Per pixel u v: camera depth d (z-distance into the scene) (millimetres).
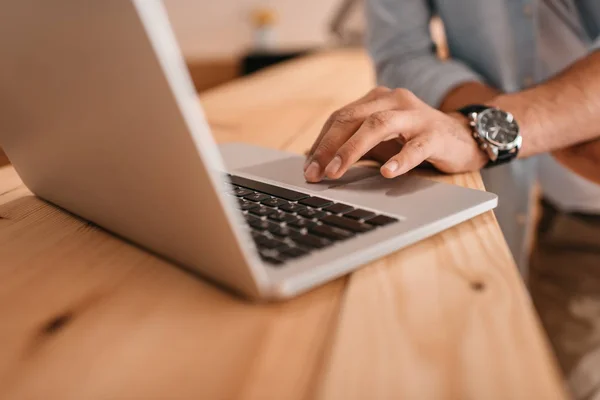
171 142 345
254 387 315
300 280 396
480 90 971
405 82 1104
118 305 416
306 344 352
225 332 372
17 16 414
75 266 487
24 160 592
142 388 322
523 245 1241
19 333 391
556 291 1347
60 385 331
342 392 304
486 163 708
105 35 341
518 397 292
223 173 674
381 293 408
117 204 472
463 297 396
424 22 1225
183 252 432
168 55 321
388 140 709
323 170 628
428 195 560
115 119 383
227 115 1124
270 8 3594
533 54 1162
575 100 771
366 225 481
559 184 1325
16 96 500
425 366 322
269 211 521
